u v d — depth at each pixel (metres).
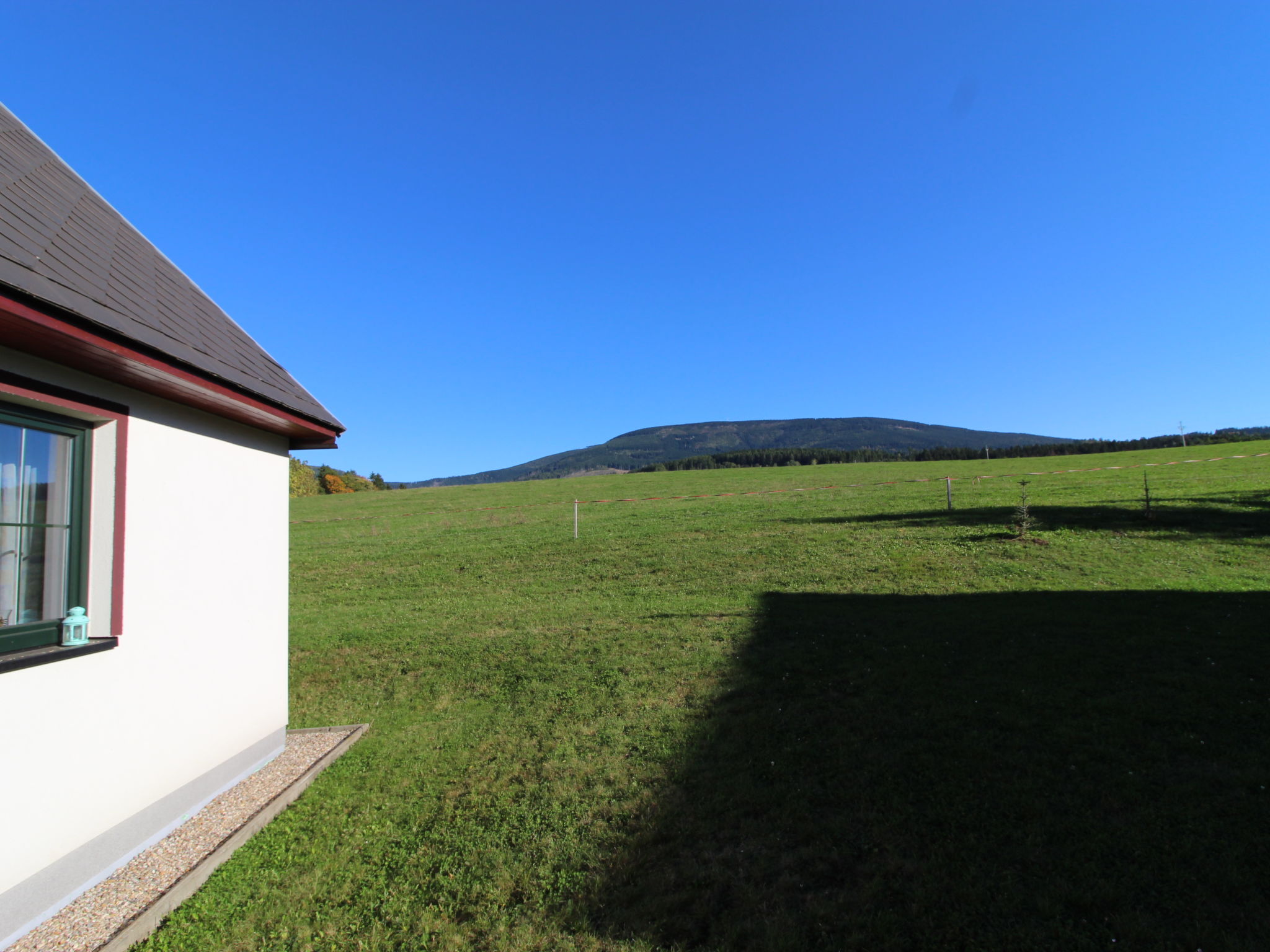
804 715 6.23
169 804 4.71
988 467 38.69
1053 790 4.45
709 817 4.57
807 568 14.05
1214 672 6.32
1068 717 5.59
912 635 8.48
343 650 10.50
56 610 3.93
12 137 5.13
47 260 3.54
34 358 3.59
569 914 3.71
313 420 6.02
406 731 6.96
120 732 4.23
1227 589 9.85
